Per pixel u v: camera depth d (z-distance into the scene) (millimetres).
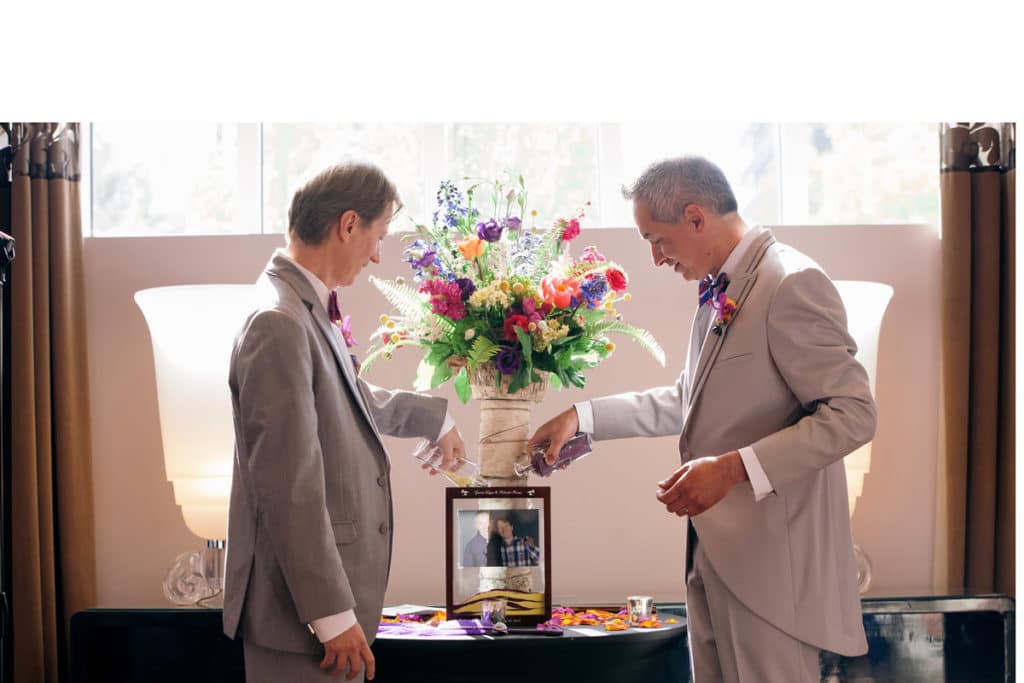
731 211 2408
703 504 2105
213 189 3584
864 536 3402
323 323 2227
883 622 2734
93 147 3572
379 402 2693
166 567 3354
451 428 2730
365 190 2268
